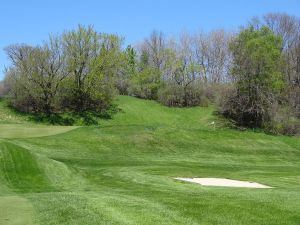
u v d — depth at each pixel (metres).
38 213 10.90
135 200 12.61
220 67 84.75
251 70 54.12
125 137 38.69
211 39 85.88
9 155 23.23
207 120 59.28
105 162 30.25
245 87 54.34
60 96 59.47
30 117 57.09
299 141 44.38
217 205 11.53
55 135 38.69
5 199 13.80
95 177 23.20
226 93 56.62
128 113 62.66
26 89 57.72
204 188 18.81
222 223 9.56
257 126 54.97
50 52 58.19
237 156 37.66
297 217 10.13
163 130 41.28
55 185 20.50
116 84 72.25
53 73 58.47
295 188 18.31
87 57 59.50
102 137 38.41
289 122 53.41
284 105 57.25
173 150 37.56
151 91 73.94
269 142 42.25
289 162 37.25
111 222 9.55
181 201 12.29
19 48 64.19
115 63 61.31
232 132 43.78
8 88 66.94
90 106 61.38
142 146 37.50
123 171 25.17
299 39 75.56
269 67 54.56
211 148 38.88
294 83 66.94
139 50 81.19
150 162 31.44
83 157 32.66
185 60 71.75
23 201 13.11
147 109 65.56
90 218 10.00
